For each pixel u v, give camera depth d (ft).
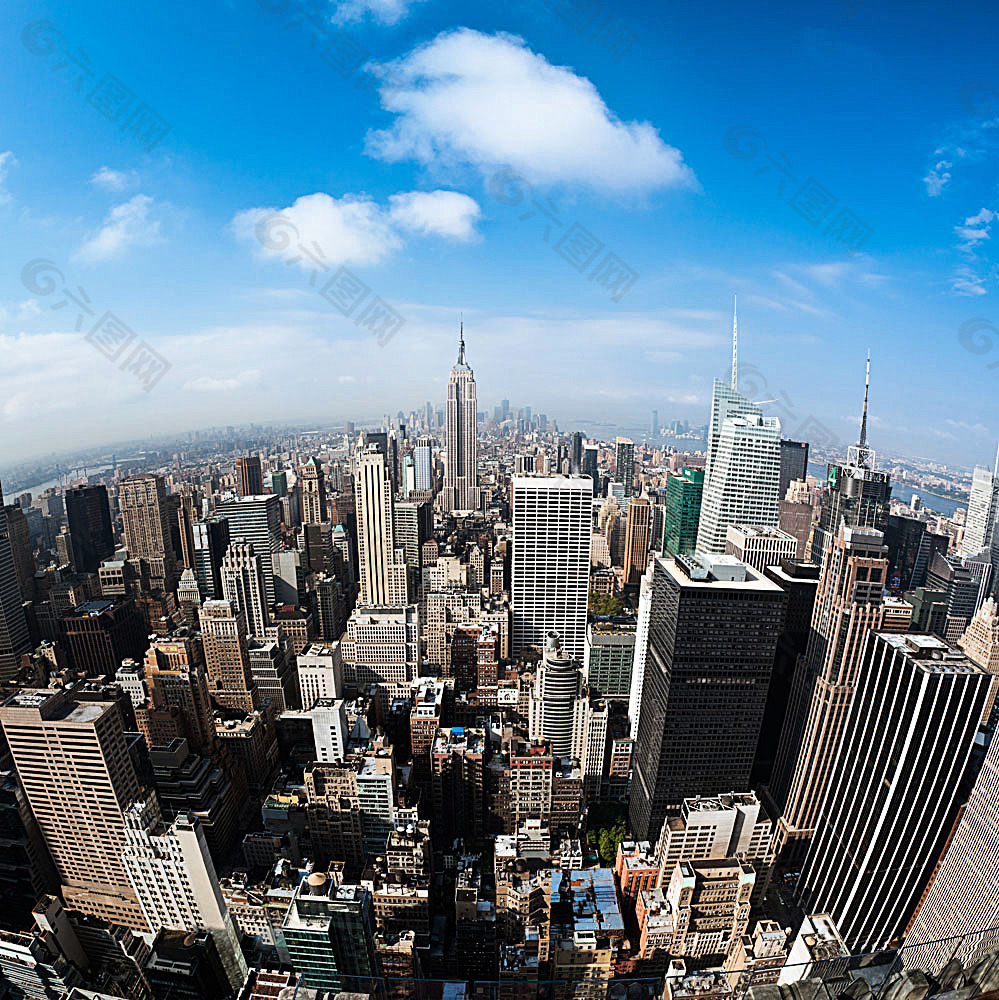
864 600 467.93
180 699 535.19
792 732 545.85
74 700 380.78
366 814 473.67
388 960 355.15
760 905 449.06
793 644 581.53
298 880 388.78
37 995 315.37
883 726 417.08
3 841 381.19
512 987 313.12
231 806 530.68
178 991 327.88
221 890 371.97
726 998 188.44
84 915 392.47
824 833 471.21
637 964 387.96
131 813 364.38
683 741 496.23
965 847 317.42
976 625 606.14
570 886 429.79
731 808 424.05
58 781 367.25
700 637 471.62
